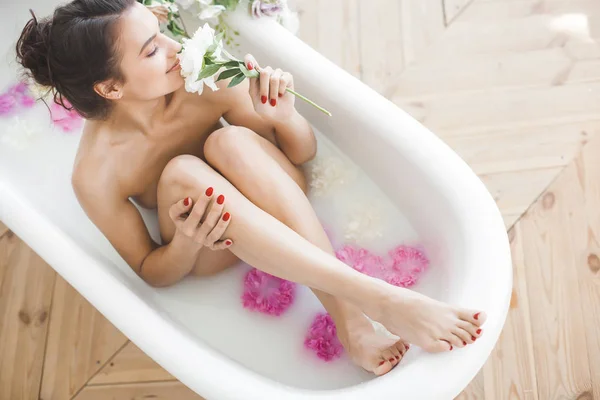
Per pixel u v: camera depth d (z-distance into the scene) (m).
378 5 1.91
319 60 1.28
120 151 1.19
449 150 1.18
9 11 1.48
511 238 1.63
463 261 1.10
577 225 1.63
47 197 1.44
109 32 1.01
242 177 1.18
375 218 1.35
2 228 1.73
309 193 1.40
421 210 1.24
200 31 1.02
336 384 1.22
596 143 1.70
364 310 1.11
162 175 1.17
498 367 1.52
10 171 1.45
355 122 1.24
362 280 1.09
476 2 1.89
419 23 1.88
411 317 1.06
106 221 1.22
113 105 1.13
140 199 1.32
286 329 1.30
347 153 1.37
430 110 1.78
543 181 1.68
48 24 1.05
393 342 1.16
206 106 1.25
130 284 1.30
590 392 1.49
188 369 1.04
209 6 1.29
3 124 1.50
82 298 1.65
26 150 1.49
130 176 1.23
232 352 1.29
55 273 1.68
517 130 1.73
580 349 1.52
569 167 1.69
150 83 1.07
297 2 1.92
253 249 1.11
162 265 1.23
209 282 1.35
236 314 1.32
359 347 1.16
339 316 1.18
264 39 1.30
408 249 1.29
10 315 1.65
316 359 1.26
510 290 1.06
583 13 1.84
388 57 1.85
